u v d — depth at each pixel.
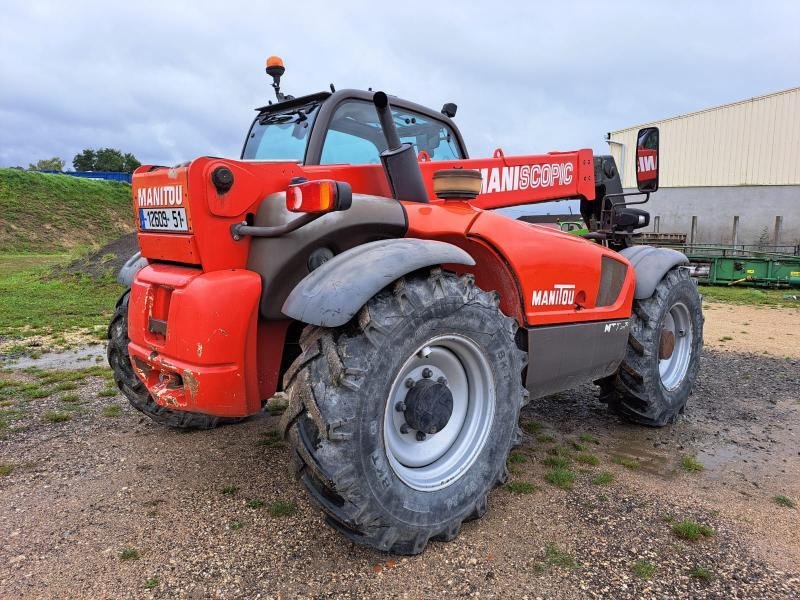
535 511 2.65
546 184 3.95
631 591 2.08
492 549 2.33
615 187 4.62
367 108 3.22
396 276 2.12
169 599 2.01
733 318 9.05
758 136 23.62
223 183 2.29
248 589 2.06
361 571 2.17
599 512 2.65
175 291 2.32
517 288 2.84
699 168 24.78
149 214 2.60
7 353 6.05
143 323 2.55
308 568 2.19
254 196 2.40
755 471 3.18
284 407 4.11
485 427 2.54
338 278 2.10
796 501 2.81
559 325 3.04
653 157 4.28
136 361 2.65
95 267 13.95
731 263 14.53
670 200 25.41
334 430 1.99
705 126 24.53
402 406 2.35
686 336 4.18
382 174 2.82
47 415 3.89
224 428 3.68
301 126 3.16
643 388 3.70
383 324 2.10
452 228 2.64
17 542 2.36
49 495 2.76
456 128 3.91
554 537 2.43
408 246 2.25
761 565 2.26
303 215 2.20
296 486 2.85
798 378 5.22
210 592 2.04
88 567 2.18
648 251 3.99
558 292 3.04
